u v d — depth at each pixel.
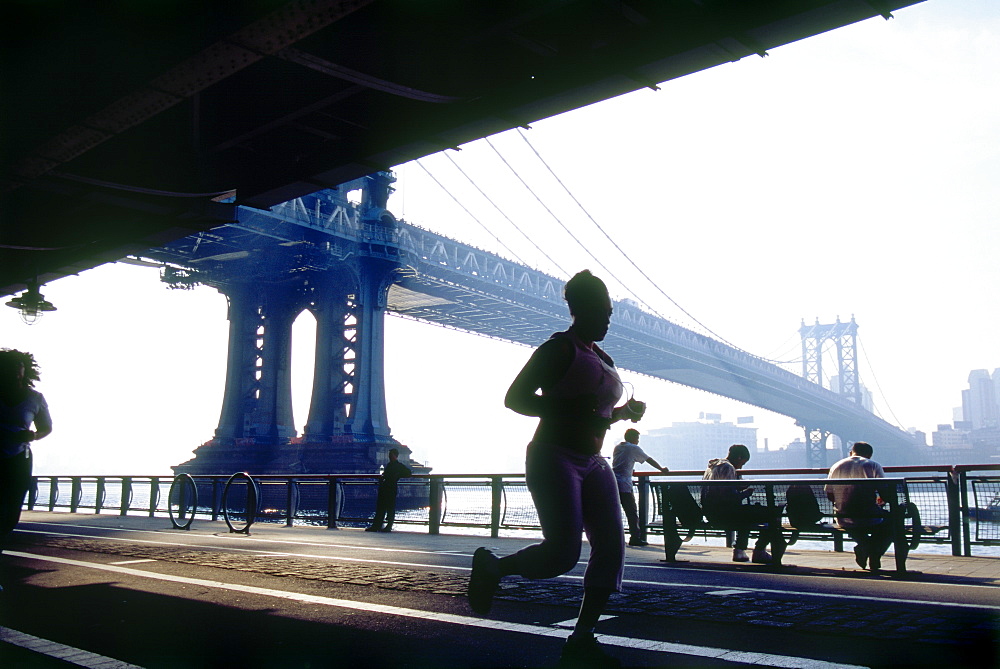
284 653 3.83
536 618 4.69
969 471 8.70
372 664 3.60
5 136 11.55
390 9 10.61
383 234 60.69
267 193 14.12
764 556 7.82
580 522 3.25
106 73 10.30
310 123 12.91
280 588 5.97
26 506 21.83
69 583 6.32
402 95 10.71
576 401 3.30
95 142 11.24
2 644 4.07
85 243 17.23
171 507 14.00
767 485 7.57
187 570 7.18
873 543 7.02
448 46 10.84
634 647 3.88
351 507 14.55
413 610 4.97
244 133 13.07
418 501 13.59
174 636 4.24
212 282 63.91
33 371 6.03
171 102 10.34
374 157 12.55
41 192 17.08
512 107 10.79
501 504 12.45
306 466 55.16
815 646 3.88
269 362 63.69
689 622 4.53
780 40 9.10
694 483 7.97
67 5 10.38
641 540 10.17
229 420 62.94
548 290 81.31
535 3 9.96
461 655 3.76
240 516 12.95
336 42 10.52
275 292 64.62
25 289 20.88
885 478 7.18
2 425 5.80
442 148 12.14
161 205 14.47
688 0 9.29
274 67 12.66
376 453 55.62
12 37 10.75
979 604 5.09
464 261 70.31
